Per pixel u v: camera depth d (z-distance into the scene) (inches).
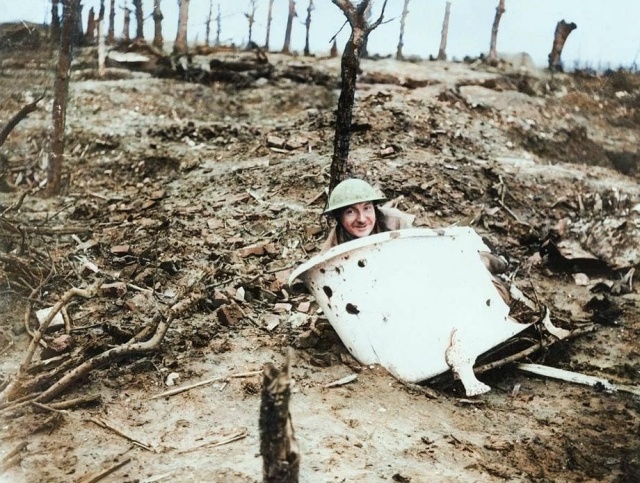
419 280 149.4
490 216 323.0
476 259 157.8
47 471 114.2
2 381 150.7
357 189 164.6
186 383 153.9
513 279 256.4
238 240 271.0
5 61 490.0
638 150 530.0
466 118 499.2
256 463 117.5
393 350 153.6
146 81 572.7
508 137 492.4
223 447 124.5
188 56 631.2
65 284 222.1
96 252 258.2
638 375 182.5
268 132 449.4
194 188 354.9
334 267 150.8
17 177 395.2
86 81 579.8
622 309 239.9
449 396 156.4
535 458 130.0
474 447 131.6
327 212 166.6
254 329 189.3
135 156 412.5
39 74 502.3
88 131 440.5
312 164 368.2
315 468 115.8
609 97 637.9
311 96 576.4
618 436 143.0
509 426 145.6
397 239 145.9
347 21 238.8
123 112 502.0
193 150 421.4
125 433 129.3
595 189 378.3
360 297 151.4
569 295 258.5
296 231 282.7
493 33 729.6
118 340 172.7
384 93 520.1
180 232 281.4
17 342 178.9
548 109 574.9
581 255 280.5
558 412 155.3
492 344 156.5
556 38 707.4
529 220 334.3
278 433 89.7
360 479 113.2
